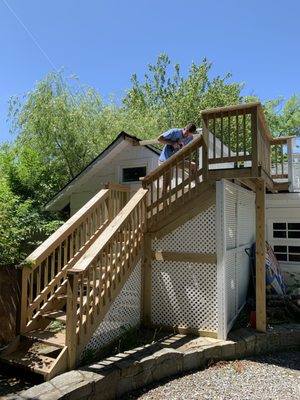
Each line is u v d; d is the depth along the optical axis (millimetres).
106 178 8016
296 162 7848
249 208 7227
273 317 5836
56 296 4727
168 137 6109
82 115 10891
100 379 3256
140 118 14680
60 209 9133
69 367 3602
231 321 5305
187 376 4051
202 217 5145
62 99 10547
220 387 3787
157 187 5539
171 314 5215
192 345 4516
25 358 3795
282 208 7848
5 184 7035
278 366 4488
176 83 23375
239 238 6199
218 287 4867
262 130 5297
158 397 3516
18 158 10211
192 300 5090
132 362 3701
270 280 6363
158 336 4934
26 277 4270
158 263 5387
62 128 10414
